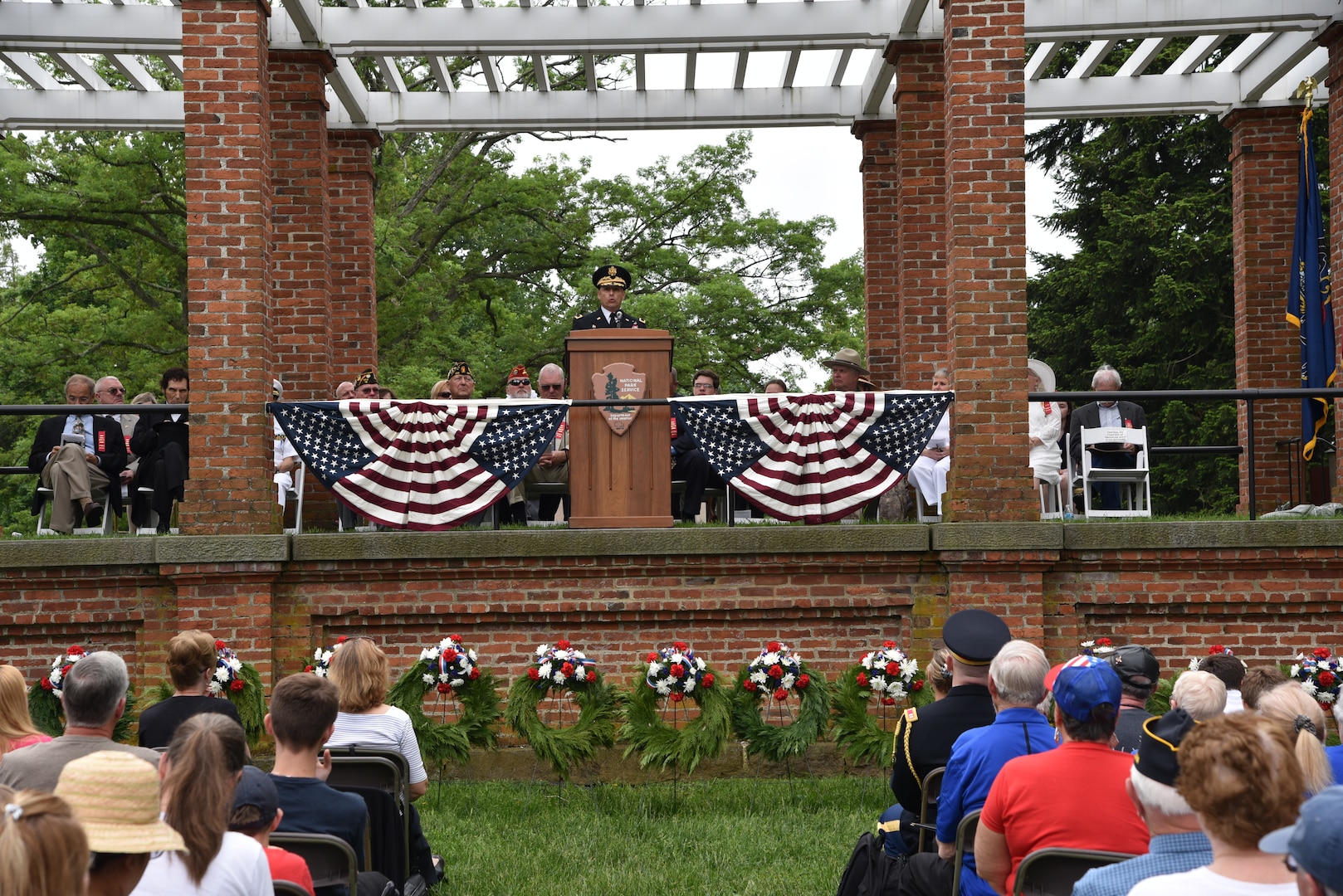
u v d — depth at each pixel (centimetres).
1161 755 337
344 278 1409
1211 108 1446
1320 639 983
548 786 951
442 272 2602
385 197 2650
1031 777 421
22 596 970
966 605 962
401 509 974
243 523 973
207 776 351
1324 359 1207
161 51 1296
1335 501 1185
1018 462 976
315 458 975
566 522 1090
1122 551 973
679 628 989
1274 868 281
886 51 1276
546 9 1277
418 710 877
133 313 2550
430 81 2689
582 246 2830
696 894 667
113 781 287
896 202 1439
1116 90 1443
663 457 975
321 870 454
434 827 817
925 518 1127
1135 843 410
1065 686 424
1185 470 2728
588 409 976
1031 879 404
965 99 991
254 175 995
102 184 2306
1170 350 2766
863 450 980
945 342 1266
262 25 1018
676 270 2866
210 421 980
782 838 782
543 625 989
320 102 1270
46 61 2475
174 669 598
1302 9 1220
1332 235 1214
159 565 958
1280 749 281
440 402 980
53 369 2495
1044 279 3038
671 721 995
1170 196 2916
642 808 855
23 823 221
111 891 285
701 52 1305
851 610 988
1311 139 1227
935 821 523
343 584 981
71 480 1062
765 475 973
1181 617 988
